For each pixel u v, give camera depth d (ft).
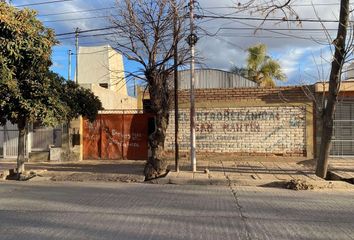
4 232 24.03
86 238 22.65
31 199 35.06
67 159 67.51
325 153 46.83
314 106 60.95
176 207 31.37
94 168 57.41
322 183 42.27
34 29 44.83
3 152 71.97
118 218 27.53
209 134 63.67
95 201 34.01
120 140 67.77
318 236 23.04
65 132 67.82
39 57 44.91
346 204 33.01
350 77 67.10
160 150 48.96
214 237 22.68
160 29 47.83
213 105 63.62
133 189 41.04
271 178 45.70
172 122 64.95
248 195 37.37
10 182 47.06
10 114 46.11
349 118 62.18
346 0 43.34
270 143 62.28
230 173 49.49
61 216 28.22
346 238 22.66
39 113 45.75
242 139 62.85
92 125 68.28
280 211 29.96
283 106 61.93
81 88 58.65
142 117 67.21
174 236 22.93
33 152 68.08
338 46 43.93
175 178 46.03
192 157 51.21
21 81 45.98
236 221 26.61
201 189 41.11
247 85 82.53
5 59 43.01
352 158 61.72
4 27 42.63
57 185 44.32
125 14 47.98
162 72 49.11
